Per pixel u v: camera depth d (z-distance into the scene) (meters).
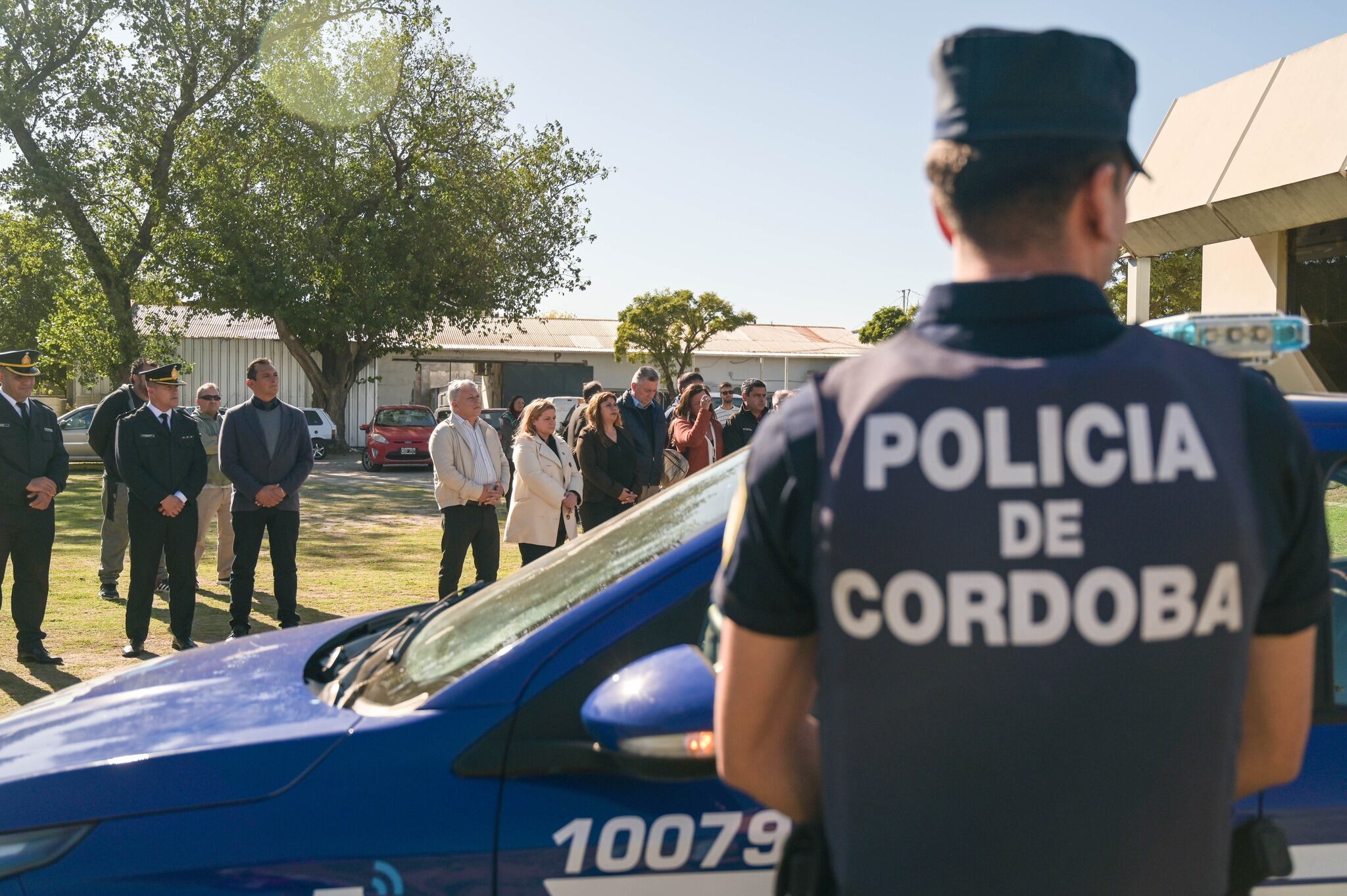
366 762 1.60
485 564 6.67
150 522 5.80
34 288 30.19
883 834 0.85
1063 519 0.79
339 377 26.78
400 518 12.89
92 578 8.20
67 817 1.60
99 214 23.98
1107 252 0.93
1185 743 0.81
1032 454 0.80
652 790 1.54
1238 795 0.97
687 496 2.15
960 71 0.89
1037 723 0.80
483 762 1.57
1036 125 0.86
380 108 24.58
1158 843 0.82
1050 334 0.86
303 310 23.73
